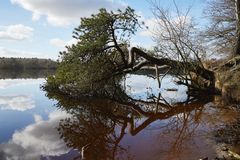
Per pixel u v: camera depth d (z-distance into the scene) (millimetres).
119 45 20141
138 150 8516
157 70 21328
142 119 13180
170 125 11750
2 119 13180
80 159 7770
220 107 15133
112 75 20281
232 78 17141
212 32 22438
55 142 9508
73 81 20219
